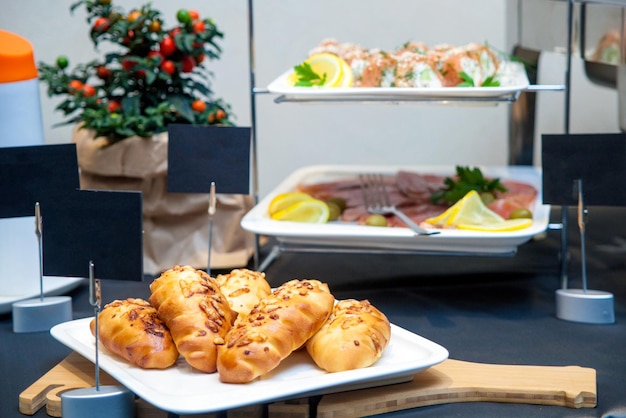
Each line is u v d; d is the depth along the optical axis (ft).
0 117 3.28
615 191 3.12
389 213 3.77
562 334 2.97
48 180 3.01
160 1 6.28
